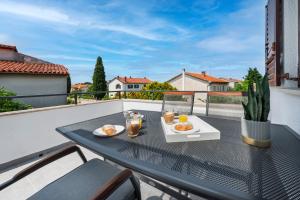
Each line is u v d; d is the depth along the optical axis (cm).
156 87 1049
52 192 109
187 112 195
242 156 88
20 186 192
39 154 269
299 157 86
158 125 149
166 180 72
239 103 182
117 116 190
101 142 113
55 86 786
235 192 61
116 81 2694
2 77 652
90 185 115
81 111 349
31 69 737
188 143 106
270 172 73
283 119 185
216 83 1902
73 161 244
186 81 1939
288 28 190
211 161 83
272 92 230
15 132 242
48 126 284
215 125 146
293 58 187
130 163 84
